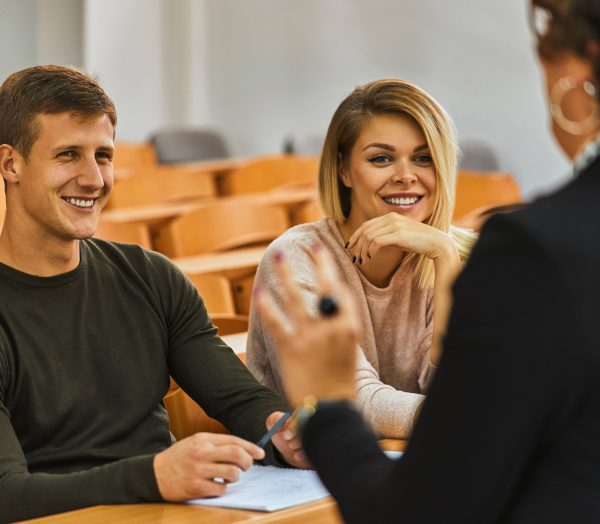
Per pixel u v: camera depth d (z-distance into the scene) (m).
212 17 13.32
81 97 2.52
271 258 3.04
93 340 2.59
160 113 13.47
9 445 2.34
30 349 2.50
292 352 1.54
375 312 3.05
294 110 12.66
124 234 5.48
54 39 11.55
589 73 1.42
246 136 13.20
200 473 2.19
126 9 13.17
